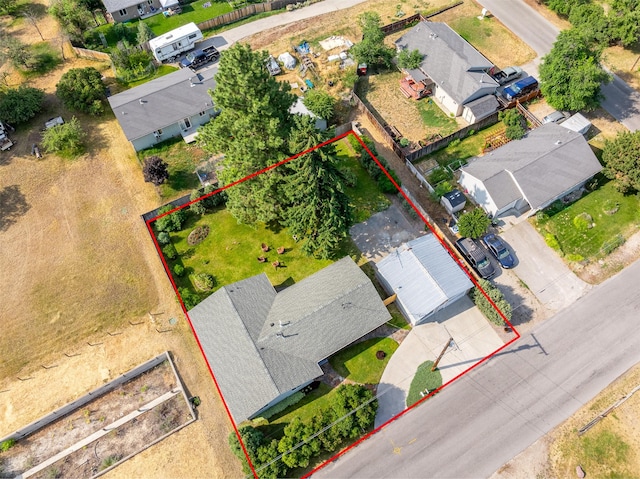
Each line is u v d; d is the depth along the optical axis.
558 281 48.84
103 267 51.25
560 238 51.56
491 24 74.06
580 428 40.84
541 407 41.94
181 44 70.50
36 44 73.38
